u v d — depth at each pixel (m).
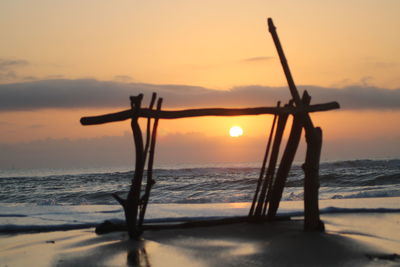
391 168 32.97
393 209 10.50
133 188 7.55
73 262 6.29
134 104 7.34
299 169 37.47
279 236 7.46
